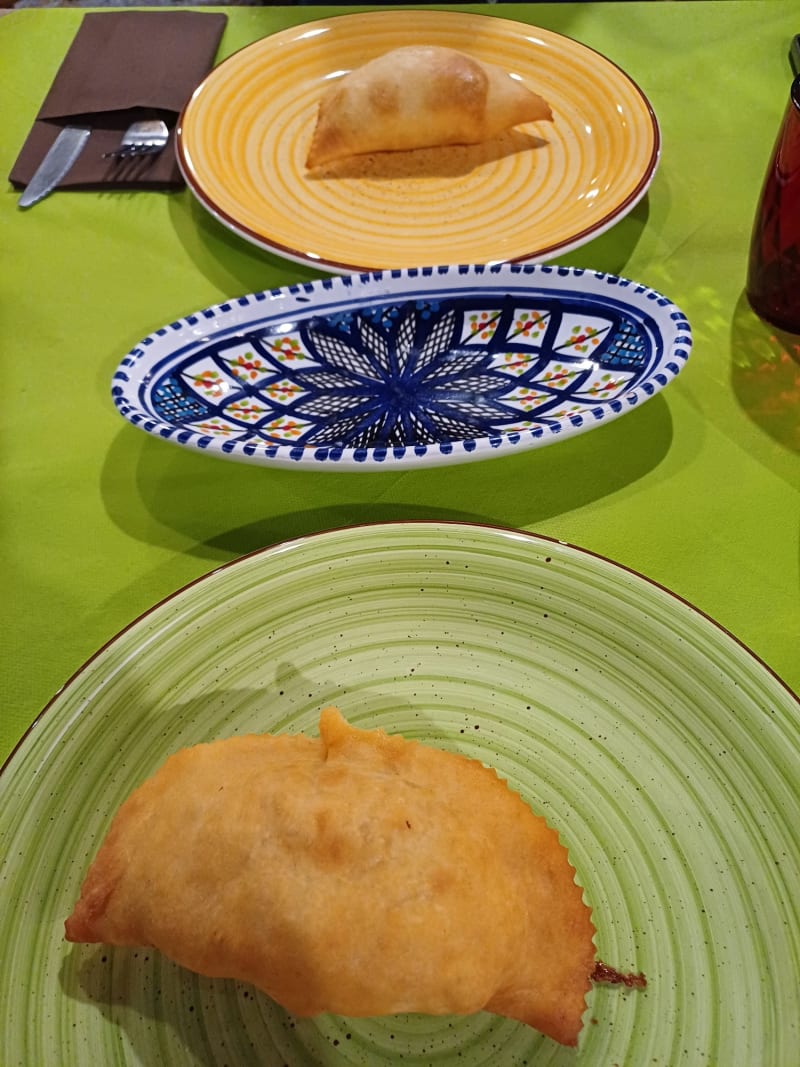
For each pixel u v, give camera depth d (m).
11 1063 0.33
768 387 0.60
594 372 0.59
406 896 0.33
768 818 0.38
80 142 0.81
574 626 0.44
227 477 0.57
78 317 0.68
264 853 0.34
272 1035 0.35
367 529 0.48
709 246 0.71
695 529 0.53
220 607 0.45
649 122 0.75
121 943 0.35
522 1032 0.35
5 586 0.51
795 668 0.46
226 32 0.94
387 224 0.71
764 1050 0.32
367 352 0.62
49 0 1.16
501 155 0.77
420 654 0.44
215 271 0.71
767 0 0.95
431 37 0.87
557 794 0.40
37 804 0.39
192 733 0.42
